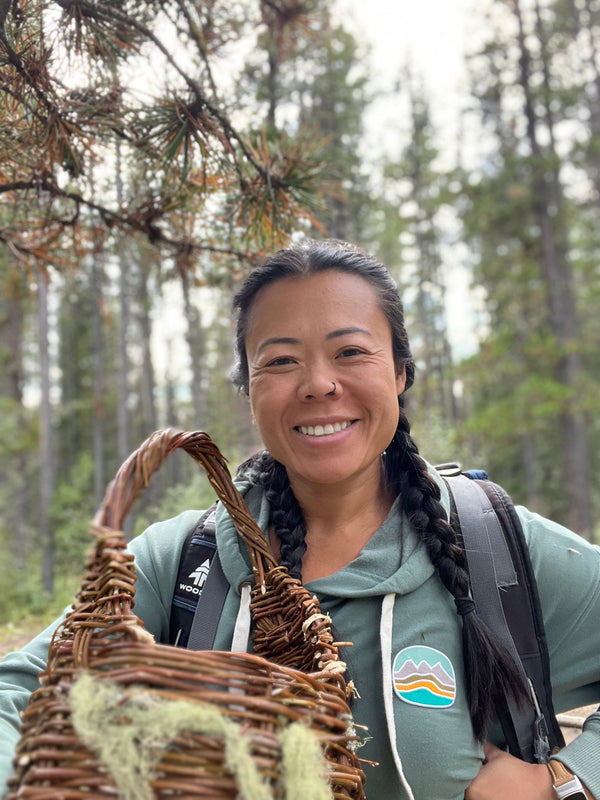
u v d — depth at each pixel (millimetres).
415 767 1182
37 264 2441
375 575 1304
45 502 13320
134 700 845
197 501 6863
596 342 17281
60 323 24656
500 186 14906
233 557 1355
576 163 14531
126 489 1002
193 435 1179
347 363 1280
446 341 23875
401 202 19844
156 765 816
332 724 982
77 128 1771
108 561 974
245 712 888
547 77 15117
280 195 2037
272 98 4547
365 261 1360
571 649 1338
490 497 1406
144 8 1924
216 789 830
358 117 9031
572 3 14969
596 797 1214
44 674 987
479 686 1221
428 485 1351
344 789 1033
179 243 2361
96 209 2205
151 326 18969
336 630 1272
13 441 16219
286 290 1303
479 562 1309
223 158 1922
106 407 25172
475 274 16344
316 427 1283
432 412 11789
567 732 1892
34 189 2053
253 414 1364
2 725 1124
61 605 7098
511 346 15430
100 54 1770
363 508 1404
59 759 838
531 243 15164
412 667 1224
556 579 1331
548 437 18438
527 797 1208
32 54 1646
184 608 1382
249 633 1315
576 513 14227
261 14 2795
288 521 1400
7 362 16156
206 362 21656
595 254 17312
